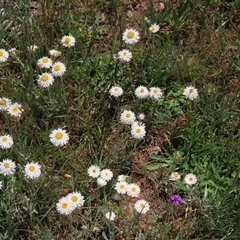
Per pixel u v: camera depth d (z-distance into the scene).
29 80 0.85
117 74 0.87
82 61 0.88
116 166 0.78
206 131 0.81
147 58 0.88
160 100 0.85
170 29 0.94
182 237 0.70
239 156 0.78
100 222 0.73
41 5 0.90
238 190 0.74
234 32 0.94
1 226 0.71
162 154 0.81
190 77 0.87
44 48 0.88
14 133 0.79
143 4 0.98
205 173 0.77
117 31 0.93
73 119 0.82
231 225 0.71
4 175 0.71
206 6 0.95
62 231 0.72
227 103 0.83
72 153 0.79
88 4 0.96
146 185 0.78
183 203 0.75
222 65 0.89
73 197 0.68
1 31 0.90
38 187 0.71
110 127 0.82
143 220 0.74
